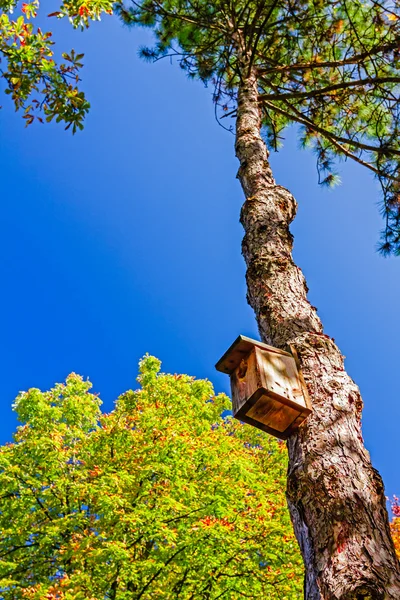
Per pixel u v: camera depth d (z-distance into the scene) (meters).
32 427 8.83
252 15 7.17
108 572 6.46
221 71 7.91
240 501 7.66
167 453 7.60
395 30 6.60
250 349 2.61
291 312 3.07
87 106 5.49
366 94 7.27
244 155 4.93
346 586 1.76
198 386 10.85
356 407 2.50
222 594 6.82
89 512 7.68
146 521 6.87
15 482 7.46
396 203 7.06
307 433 2.36
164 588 6.88
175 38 7.82
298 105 7.90
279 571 7.15
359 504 2.04
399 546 9.09
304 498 2.16
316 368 2.61
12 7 5.00
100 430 8.41
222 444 8.60
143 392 10.06
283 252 3.64
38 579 7.29
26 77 5.25
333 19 6.98
